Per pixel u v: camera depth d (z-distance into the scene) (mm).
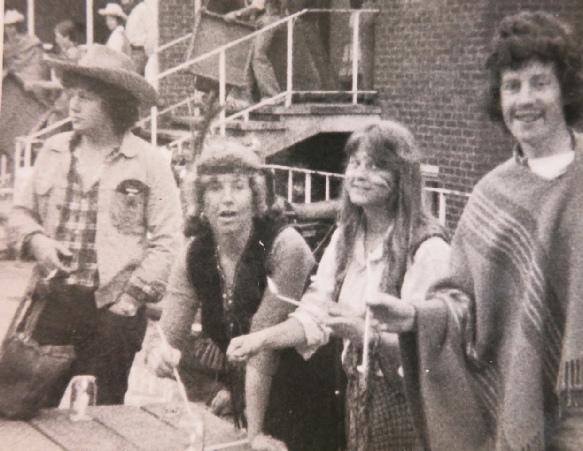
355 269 3547
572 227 3490
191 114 4367
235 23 4289
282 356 3697
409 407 3535
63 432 3230
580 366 3533
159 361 3670
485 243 3533
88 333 4051
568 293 3514
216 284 3834
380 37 4156
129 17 4383
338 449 3709
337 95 4270
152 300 4062
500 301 3539
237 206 3809
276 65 4281
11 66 4316
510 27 3549
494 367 3580
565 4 3613
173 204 4035
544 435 3623
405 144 3453
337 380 3715
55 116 4359
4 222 4137
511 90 3574
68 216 4090
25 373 3441
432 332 3467
